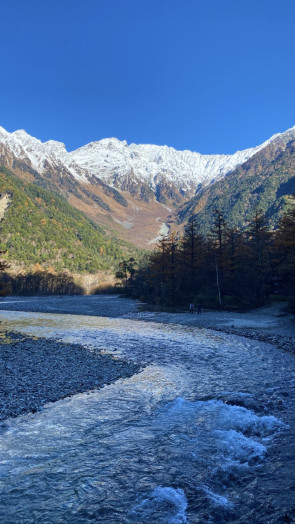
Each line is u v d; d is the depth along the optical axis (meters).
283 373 16.77
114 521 5.93
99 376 16.30
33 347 23.66
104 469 7.72
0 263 43.56
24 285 138.75
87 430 10.03
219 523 5.82
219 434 9.49
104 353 22.28
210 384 14.88
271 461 7.93
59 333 32.38
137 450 8.66
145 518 6.00
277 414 10.95
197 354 22.05
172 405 12.08
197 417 10.84
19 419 10.90
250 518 5.93
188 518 5.97
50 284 146.75
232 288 61.62
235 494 6.68
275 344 25.42
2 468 7.82
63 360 19.59
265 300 53.19
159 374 16.84
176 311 55.44
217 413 11.06
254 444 8.79
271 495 6.59
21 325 39.53
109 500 6.54
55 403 12.49
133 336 30.27
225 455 8.27
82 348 23.73
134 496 6.65
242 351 22.92
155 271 77.62
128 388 14.42
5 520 5.98
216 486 6.96
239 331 32.16
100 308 65.94
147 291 95.69
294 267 50.56
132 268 129.62
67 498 6.63
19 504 6.45
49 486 7.06
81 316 52.22
